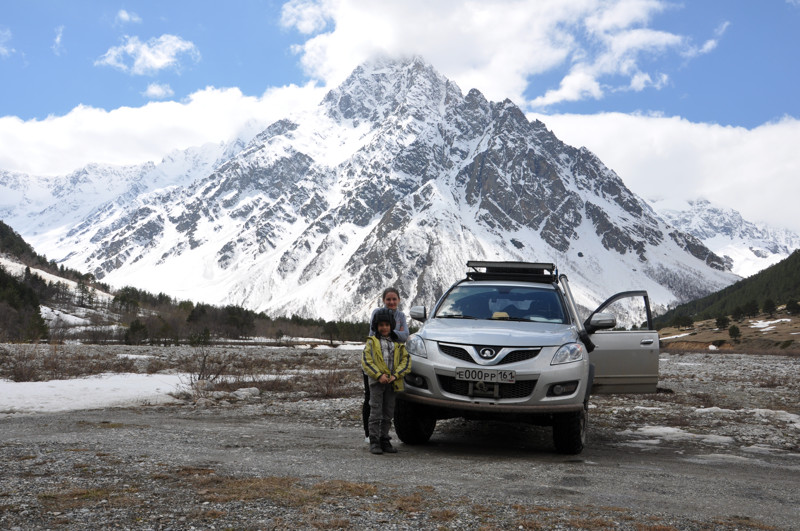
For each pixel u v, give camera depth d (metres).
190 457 6.34
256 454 6.79
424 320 8.92
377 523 3.99
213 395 14.45
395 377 7.20
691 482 6.09
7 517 3.83
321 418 11.30
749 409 13.55
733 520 4.53
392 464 6.41
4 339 62.84
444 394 7.41
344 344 101.38
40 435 8.15
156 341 71.81
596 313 8.84
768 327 143.38
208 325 104.38
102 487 4.74
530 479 5.83
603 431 10.29
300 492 4.74
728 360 45.78
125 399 13.74
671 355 60.50
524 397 7.31
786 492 5.85
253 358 34.72
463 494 4.98
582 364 7.48
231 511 4.13
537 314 8.66
